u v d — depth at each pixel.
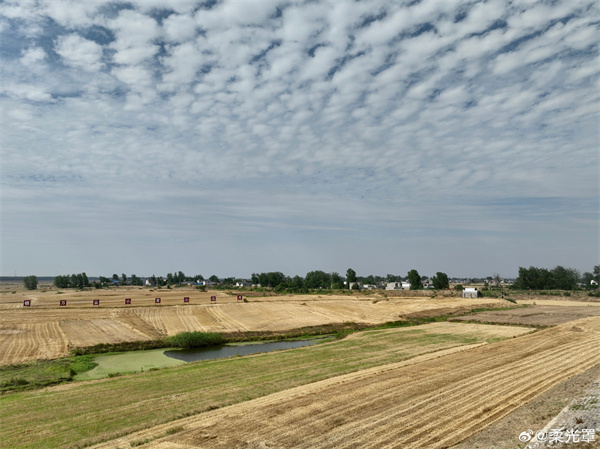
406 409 18.66
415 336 42.88
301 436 15.80
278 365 29.20
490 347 34.78
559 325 47.78
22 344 40.03
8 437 16.36
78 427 17.30
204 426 17.06
